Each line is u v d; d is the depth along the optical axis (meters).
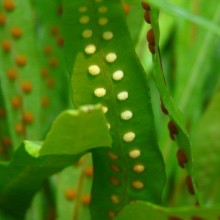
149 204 0.23
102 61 0.25
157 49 0.24
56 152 0.23
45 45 0.34
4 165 0.26
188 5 0.38
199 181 0.34
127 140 0.26
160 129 0.36
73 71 0.25
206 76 0.39
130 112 0.25
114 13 0.25
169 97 0.24
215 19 0.38
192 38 0.38
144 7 0.24
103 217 0.27
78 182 0.33
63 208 0.32
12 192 0.27
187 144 0.24
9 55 0.33
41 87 0.34
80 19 0.25
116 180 0.26
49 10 0.34
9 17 0.33
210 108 0.35
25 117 0.33
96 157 0.26
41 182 0.27
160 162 0.26
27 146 0.23
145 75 0.25
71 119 0.21
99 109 0.21
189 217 0.22
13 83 0.33
